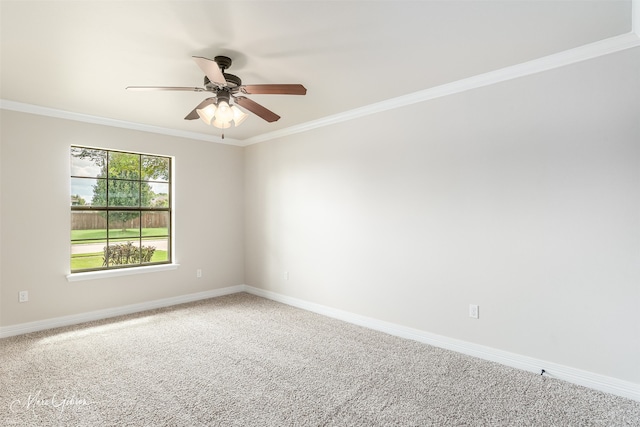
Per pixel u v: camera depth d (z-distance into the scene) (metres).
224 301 4.84
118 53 2.44
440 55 2.53
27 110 3.57
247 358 2.98
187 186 4.79
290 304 4.68
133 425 2.06
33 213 3.64
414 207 3.39
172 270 4.66
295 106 3.70
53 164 3.75
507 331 2.83
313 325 3.84
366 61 2.61
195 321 3.97
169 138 4.62
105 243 4.22
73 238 3.98
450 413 2.19
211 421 2.10
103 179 4.21
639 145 2.28
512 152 2.79
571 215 2.53
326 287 4.21
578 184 2.50
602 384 2.42
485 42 2.34
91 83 2.99
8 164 3.50
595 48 2.38
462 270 3.08
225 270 5.22
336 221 4.09
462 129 3.06
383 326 3.64
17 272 3.55
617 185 2.36
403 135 3.46
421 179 3.34
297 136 4.54
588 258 2.46
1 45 2.31
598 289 2.43
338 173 4.06
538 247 2.67
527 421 2.11
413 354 3.06
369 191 3.76
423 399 2.34
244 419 2.12
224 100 2.60
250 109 2.82
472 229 3.01
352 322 3.93
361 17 2.02
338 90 3.23
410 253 3.42
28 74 2.79
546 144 2.63
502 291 2.85
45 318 3.71
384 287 3.64
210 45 2.34
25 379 2.60
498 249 2.87
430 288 3.29
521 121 2.74
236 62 2.61
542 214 2.65
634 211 2.30
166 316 4.15
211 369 2.78
